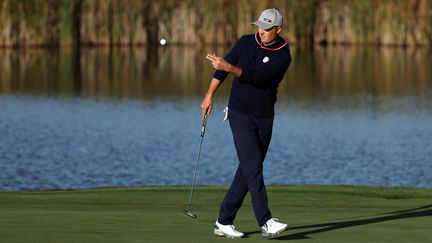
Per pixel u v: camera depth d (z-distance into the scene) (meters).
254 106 36.19
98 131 115.94
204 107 36.72
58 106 141.25
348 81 182.75
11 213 41.22
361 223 39.25
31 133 113.56
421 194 55.16
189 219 40.19
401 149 103.00
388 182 83.38
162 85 173.62
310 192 55.28
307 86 173.50
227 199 36.25
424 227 37.84
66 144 105.19
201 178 86.06
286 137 111.12
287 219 41.09
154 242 33.69
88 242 33.31
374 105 144.62
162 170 89.69
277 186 58.31
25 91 161.00
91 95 156.25
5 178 83.81
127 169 89.94
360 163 93.75
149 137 111.06
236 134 36.31
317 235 35.91
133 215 41.16
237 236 35.72
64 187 79.44
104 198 51.50
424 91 165.12
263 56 35.91
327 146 104.69
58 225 37.41
